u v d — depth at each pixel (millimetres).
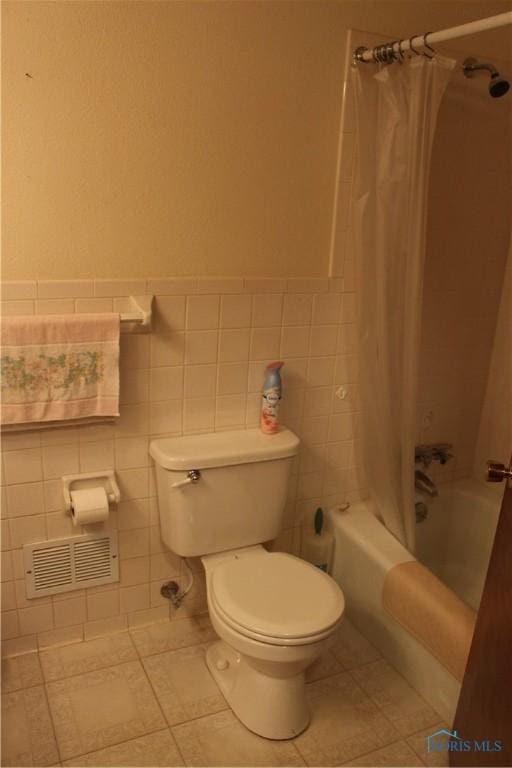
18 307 1646
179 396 1930
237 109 1761
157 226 1760
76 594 1973
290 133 1852
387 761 1666
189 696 1841
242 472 1896
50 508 1847
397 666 1991
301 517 2283
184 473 1816
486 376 2484
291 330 2037
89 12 1528
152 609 2113
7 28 1462
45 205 1617
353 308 2109
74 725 1716
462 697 1562
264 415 2012
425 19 1929
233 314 1927
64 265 1681
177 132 1706
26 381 1634
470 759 1498
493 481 1322
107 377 1718
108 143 1639
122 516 1960
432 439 2459
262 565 1813
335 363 2150
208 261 1858
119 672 1911
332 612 1617
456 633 1722
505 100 2115
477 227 2246
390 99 1781
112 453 1882
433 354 2342
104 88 1594
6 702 1777
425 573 1948
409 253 1856
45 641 1978
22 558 1855
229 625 1601
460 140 2102
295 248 1976
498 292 2381
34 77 1518
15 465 1763
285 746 1694
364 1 1828
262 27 1725
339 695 1886
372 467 2164
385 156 1819
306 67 1812
